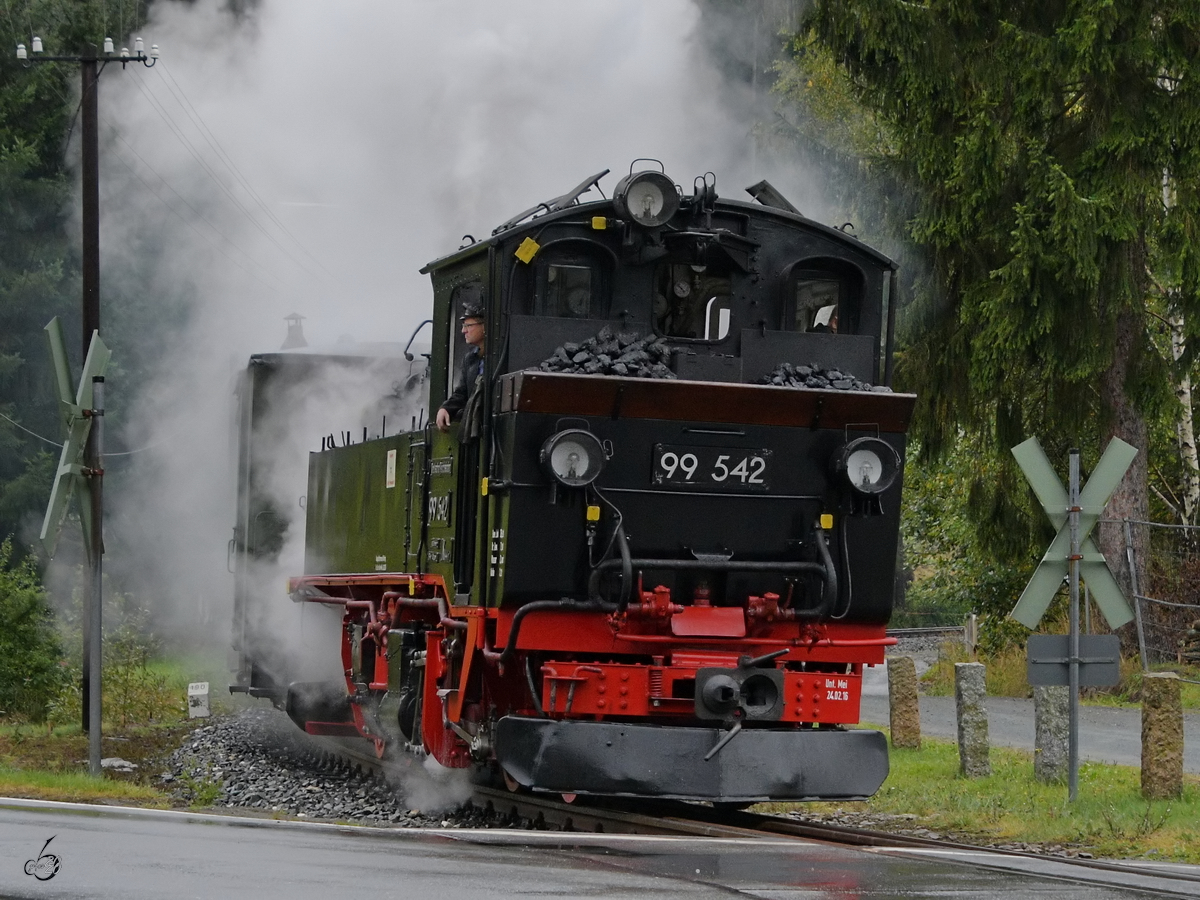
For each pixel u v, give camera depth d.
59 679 19.28
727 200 10.95
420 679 12.43
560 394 10.15
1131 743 16.34
